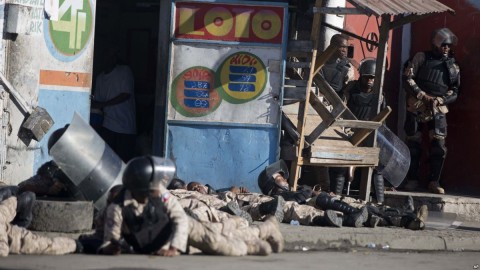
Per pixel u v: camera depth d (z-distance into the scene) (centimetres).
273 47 2267
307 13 2591
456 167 2741
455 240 1927
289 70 2361
